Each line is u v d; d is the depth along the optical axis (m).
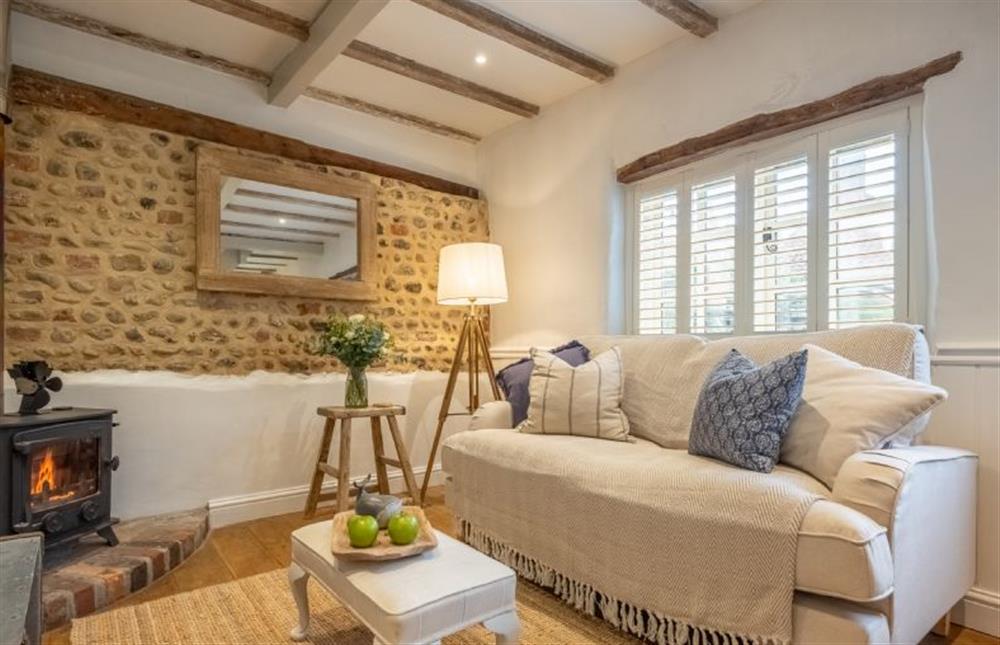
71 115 2.88
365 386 3.37
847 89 2.54
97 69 3.00
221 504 3.20
